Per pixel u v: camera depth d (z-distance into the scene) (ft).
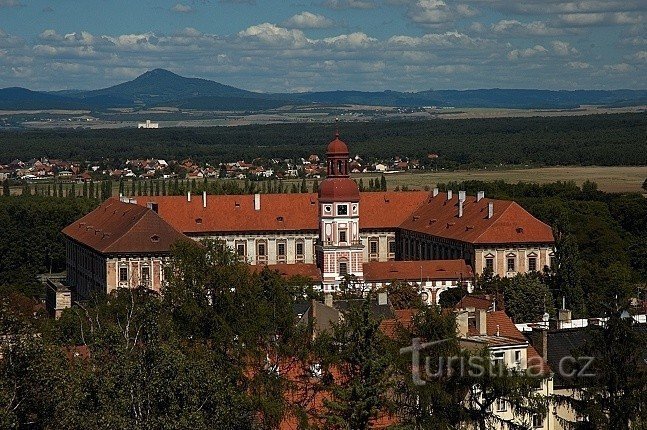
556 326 590.55
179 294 517.96
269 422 413.80
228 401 405.80
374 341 404.36
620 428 416.46
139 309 496.23
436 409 405.18
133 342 437.58
